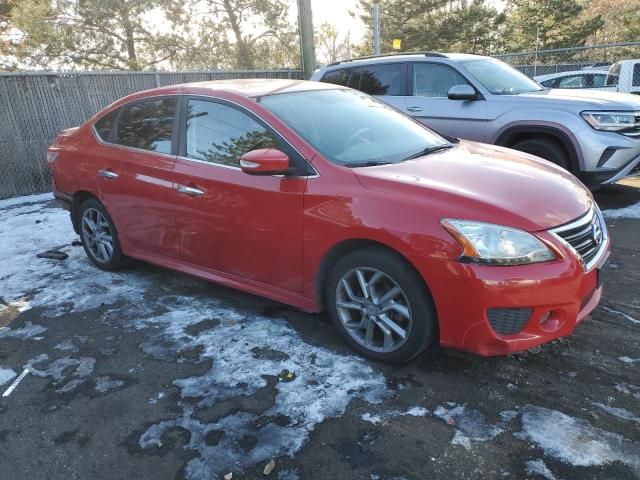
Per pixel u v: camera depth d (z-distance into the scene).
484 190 2.98
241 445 2.60
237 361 3.32
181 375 3.21
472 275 2.71
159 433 2.72
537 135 6.29
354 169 3.23
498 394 2.88
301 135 3.45
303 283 3.44
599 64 17.92
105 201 4.65
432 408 2.79
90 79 8.77
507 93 6.55
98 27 16.45
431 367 3.15
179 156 4.04
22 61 16.81
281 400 2.92
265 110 3.61
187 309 4.09
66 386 3.17
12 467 2.55
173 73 9.91
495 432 2.60
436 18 27.81
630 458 2.39
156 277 4.79
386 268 3.00
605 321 3.61
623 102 5.89
